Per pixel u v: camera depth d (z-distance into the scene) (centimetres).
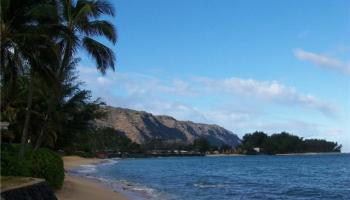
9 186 1836
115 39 3531
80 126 5494
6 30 2738
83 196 3008
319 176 7469
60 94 4159
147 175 7169
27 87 4141
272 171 9156
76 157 13500
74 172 7006
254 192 4550
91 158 15238
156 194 3853
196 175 7419
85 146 15588
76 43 3344
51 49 2891
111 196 3250
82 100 4997
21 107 4491
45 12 2798
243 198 3947
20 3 2723
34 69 2942
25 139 3117
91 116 5550
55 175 2892
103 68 3550
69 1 3406
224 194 4234
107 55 3516
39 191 1992
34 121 4666
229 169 10019
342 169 9962
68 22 3412
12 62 2938
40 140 4094
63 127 5388
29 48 2809
